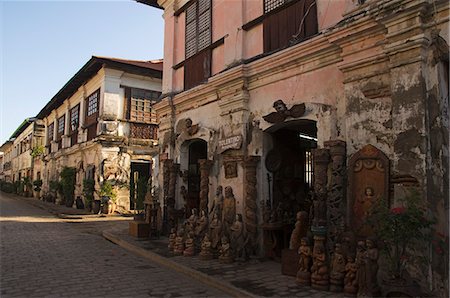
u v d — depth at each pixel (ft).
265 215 25.03
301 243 19.61
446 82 16.88
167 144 37.73
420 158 16.21
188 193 35.70
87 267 25.21
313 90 22.82
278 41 26.02
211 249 26.35
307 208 28.53
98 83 65.21
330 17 22.31
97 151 63.00
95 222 51.96
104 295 19.02
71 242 35.65
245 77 27.61
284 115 24.13
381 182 17.81
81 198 70.33
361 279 16.40
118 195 61.26
